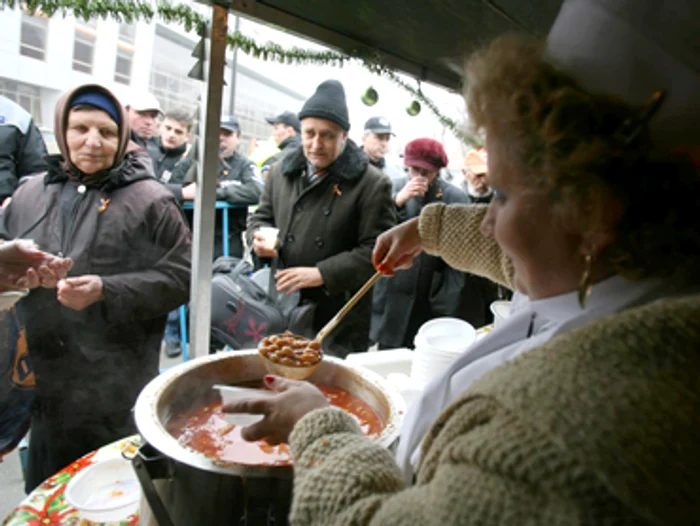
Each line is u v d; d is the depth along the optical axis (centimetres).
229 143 285
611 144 39
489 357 66
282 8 141
